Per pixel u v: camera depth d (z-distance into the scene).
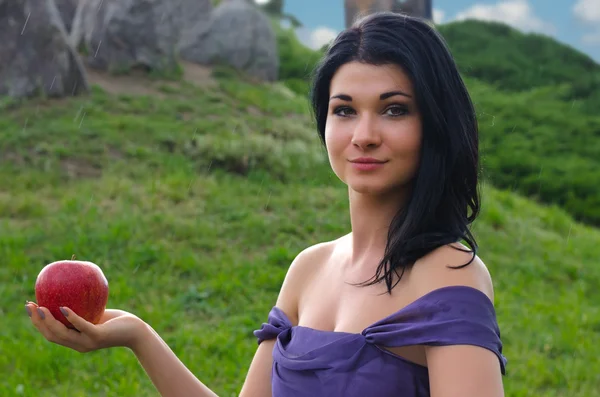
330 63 2.16
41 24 14.14
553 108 19.42
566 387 7.41
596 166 17.38
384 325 1.99
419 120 2.08
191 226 10.36
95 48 16.22
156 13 16.73
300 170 13.30
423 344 1.93
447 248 2.03
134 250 9.47
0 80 13.86
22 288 8.49
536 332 8.62
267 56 19.34
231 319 8.17
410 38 2.08
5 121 12.94
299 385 2.06
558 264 11.38
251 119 15.44
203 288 8.82
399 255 2.04
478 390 1.84
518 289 10.02
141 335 2.40
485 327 1.90
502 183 16.86
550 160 17.47
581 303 9.98
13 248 9.33
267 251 10.09
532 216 13.81
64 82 14.27
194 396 2.43
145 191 11.35
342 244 2.36
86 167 12.03
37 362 6.81
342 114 2.14
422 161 2.08
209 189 11.71
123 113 14.35
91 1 16.72
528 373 7.54
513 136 18.05
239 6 19.31
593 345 8.50
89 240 9.60
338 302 2.17
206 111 15.21
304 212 11.48
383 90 2.06
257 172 12.80
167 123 14.02
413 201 2.07
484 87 20.20
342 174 2.15
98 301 2.38
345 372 2.00
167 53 16.88
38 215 10.30
